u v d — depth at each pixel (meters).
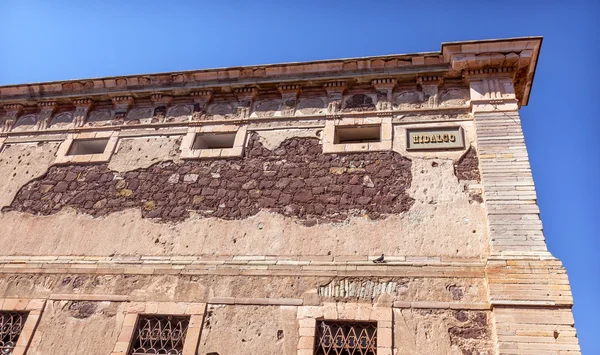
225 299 7.56
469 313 6.89
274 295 7.48
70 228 9.02
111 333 7.51
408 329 6.89
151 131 10.23
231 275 7.79
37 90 11.22
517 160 8.11
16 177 10.10
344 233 8.02
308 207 8.41
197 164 9.44
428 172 8.46
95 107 11.06
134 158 9.82
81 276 8.23
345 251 7.82
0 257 8.85
